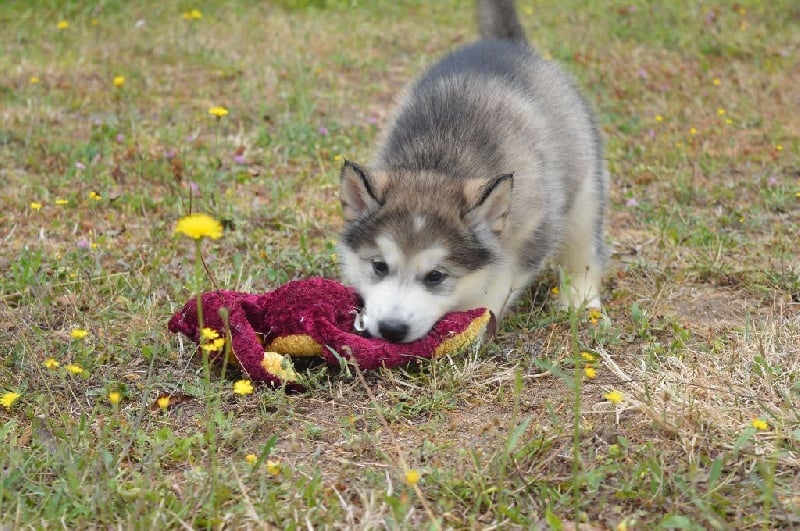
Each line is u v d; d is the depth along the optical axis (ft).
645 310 22.72
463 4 61.72
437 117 22.57
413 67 46.44
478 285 20.45
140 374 19.43
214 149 33.71
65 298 22.38
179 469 15.85
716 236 26.89
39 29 47.75
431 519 13.79
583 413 17.65
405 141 22.48
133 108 37.55
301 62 45.73
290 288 19.85
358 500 14.98
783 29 50.96
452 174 21.30
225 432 16.78
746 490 14.98
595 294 23.99
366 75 45.21
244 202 29.40
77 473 15.08
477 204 19.77
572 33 52.13
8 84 39.17
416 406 18.01
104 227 27.43
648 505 14.70
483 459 16.08
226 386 18.70
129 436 16.49
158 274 23.95
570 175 23.94
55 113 36.22
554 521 13.69
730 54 47.57
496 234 20.48
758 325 21.75
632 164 33.83
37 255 23.68
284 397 18.33
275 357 18.63
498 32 28.96
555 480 15.35
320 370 19.25
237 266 24.30
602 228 25.29
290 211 28.53
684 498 14.80
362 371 19.16
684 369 18.98
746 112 38.78
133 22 50.37
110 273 24.14
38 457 15.85
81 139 34.24
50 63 42.42
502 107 22.67
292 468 15.81
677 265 25.64
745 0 55.72
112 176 30.86
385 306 19.31
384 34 52.85
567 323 22.06
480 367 19.66
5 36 46.42
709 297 23.75
